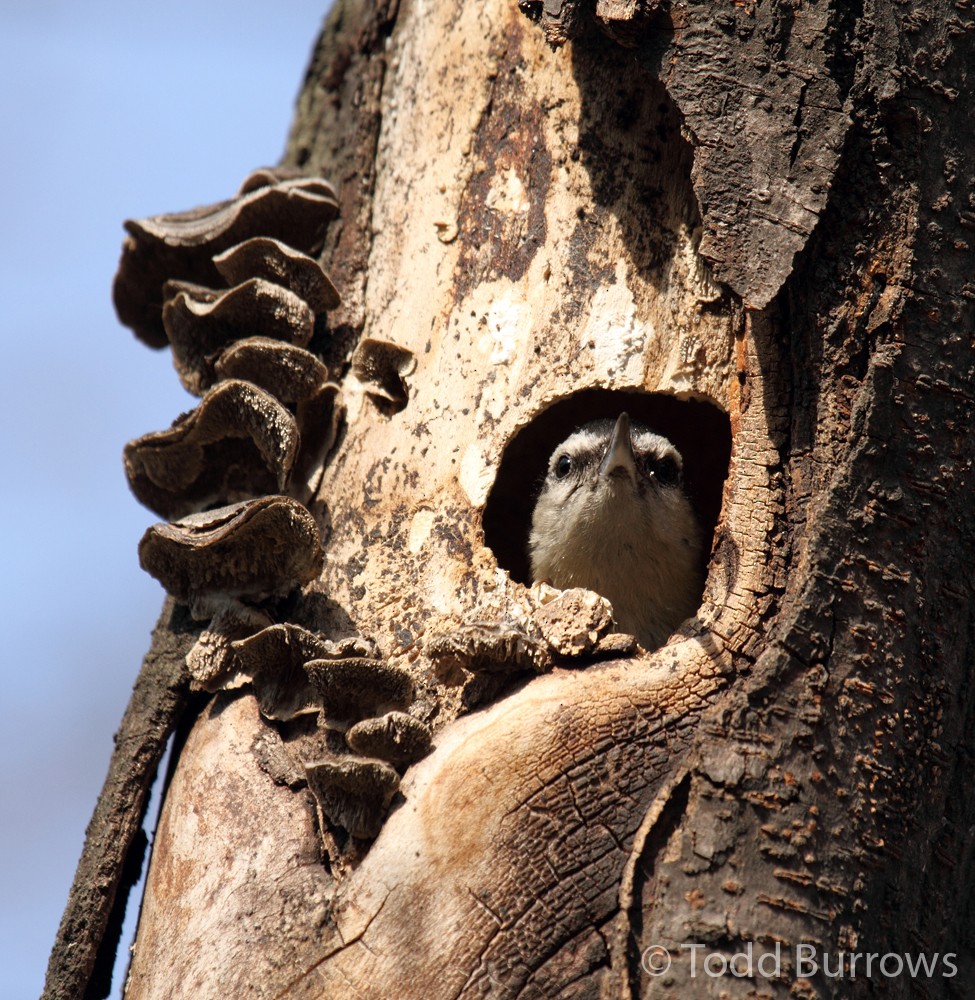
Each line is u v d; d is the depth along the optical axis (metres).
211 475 8.73
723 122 7.49
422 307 9.16
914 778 6.67
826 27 7.43
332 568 8.30
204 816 7.22
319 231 9.81
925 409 6.97
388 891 6.41
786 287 7.59
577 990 6.09
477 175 9.37
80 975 7.69
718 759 6.43
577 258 8.97
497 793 6.54
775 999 6.00
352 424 8.85
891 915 6.47
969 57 7.38
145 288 10.21
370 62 10.48
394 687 7.14
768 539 7.40
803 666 6.60
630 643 7.12
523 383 8.75
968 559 6.99
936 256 7.16
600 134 9.12
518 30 9.46
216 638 7.80
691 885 6.20
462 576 8.16
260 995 6.37
